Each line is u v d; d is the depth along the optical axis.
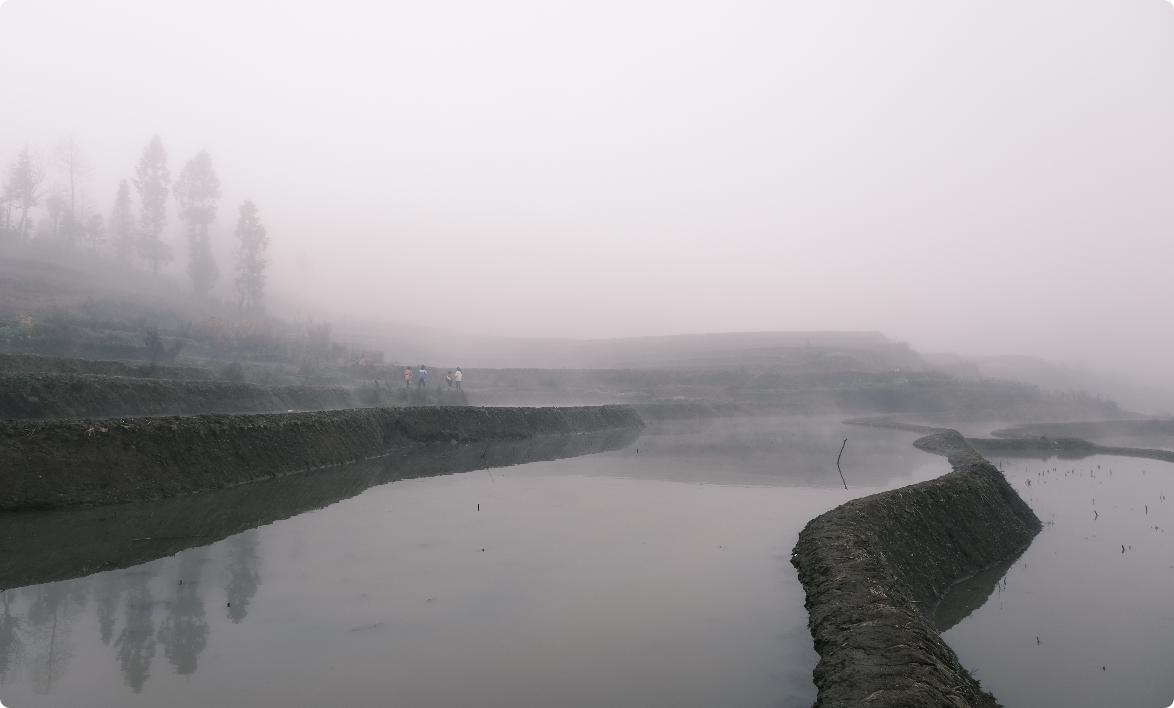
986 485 25.45
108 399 27.66
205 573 14.46
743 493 27.22
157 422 23.62
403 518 20.66
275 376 47.12
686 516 22.48
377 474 29.14
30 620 11.60
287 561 15.61
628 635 11.95
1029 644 13.76
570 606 13.34
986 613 15.76
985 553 20.77
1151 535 24.28
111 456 21.23
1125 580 18.58
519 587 14.41
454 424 43.78
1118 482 36.97
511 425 47.88
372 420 37.06
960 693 9.44
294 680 9.72
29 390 24.67
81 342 41.81
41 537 16.39
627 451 42.44
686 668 10.64
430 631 11.80
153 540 16.75
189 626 11.60
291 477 26.95
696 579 15.43
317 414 33.03
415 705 9.09
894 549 17.59
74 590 13.14
